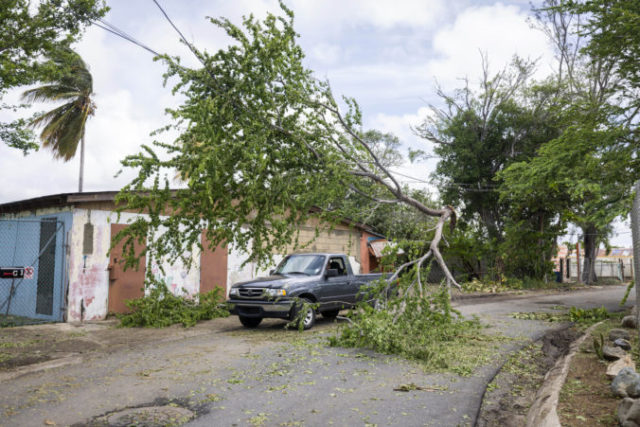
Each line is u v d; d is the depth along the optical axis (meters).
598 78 22.16
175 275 13.60
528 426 4.51
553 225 28.47
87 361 7.40
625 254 62.75
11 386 5.88
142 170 6.23
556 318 12.39
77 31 15.23
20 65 14.87
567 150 13.48
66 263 11.51
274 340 9.16
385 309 8.49
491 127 32.56
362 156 8.73
